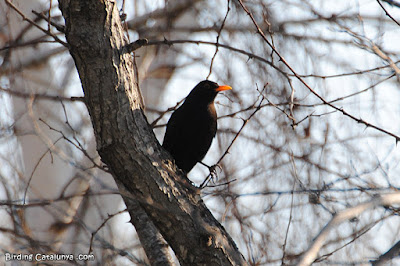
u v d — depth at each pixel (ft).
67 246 36.27
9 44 39.01
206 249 28.32
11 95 37.99
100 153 27.32
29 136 38.06
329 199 35.60
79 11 25.04
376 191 34.19
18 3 42.57
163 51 49.34
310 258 16.93
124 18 30.53
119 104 26.45
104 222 33.91
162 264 32.81
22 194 33.99
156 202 27.78
